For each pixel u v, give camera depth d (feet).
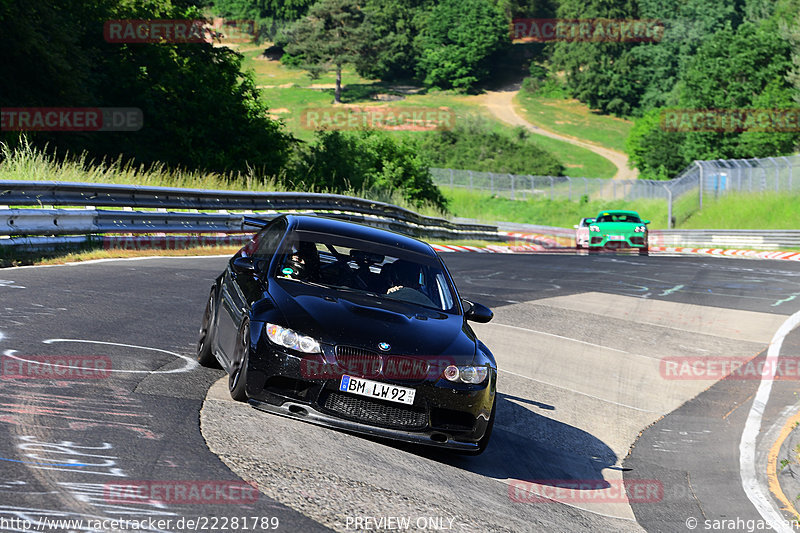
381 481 35.78
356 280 47.19
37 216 93.15
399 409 40.70
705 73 537.65
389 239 52.19
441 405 41.06
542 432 55.26
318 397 39.96
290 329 40.83
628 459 53.57
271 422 40.37
